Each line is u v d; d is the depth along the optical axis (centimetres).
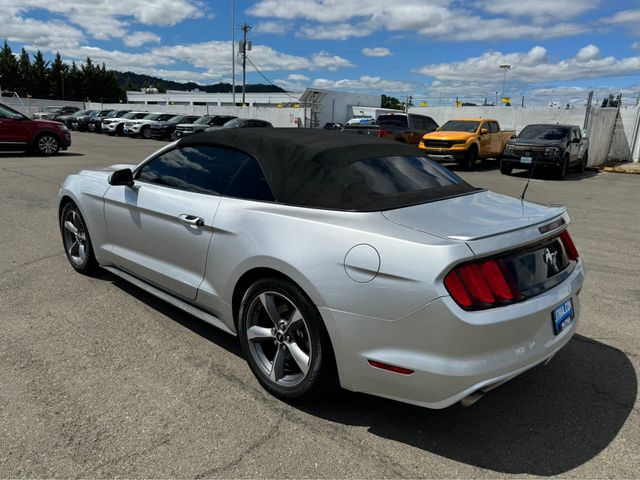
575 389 313
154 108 4650
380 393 251
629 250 656
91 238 444
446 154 1688
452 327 225
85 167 1323
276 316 288
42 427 257
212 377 311
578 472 238
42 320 382
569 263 301
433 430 268
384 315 239
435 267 228
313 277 257
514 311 237
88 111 3853
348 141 334
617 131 2131
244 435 257
